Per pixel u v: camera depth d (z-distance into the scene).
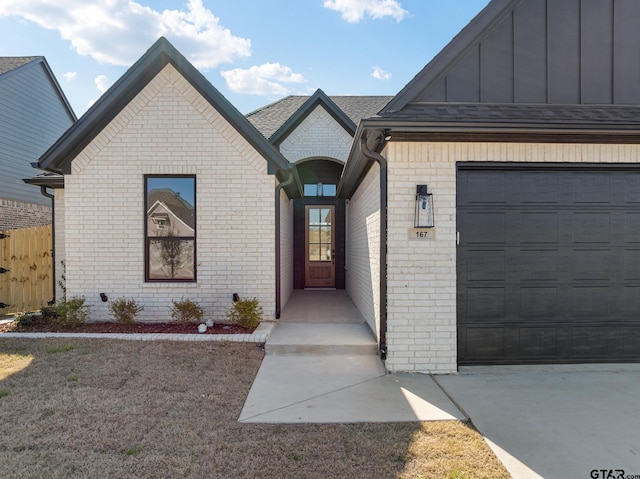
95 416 3.34
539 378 4.49
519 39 5.01
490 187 4.91
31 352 4.95
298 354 5.27
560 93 5.02
